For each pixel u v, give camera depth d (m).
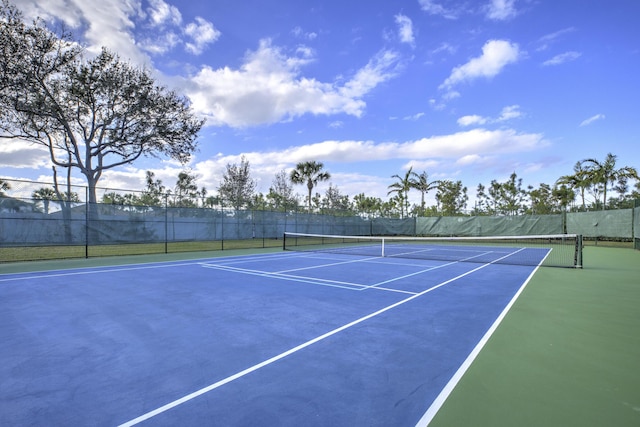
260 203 29.50
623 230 19.80
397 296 6.85
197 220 18.84
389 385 3.06
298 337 4.37
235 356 3.76
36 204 13.35
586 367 3.45
